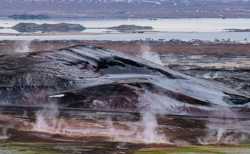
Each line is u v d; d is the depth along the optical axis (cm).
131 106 15688
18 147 12750
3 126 14388
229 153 12219
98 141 13362
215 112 15438
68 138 13588
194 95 16475
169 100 15975
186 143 13200
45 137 13638
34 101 16212
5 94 16475
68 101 16025
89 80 16962
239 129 14188
